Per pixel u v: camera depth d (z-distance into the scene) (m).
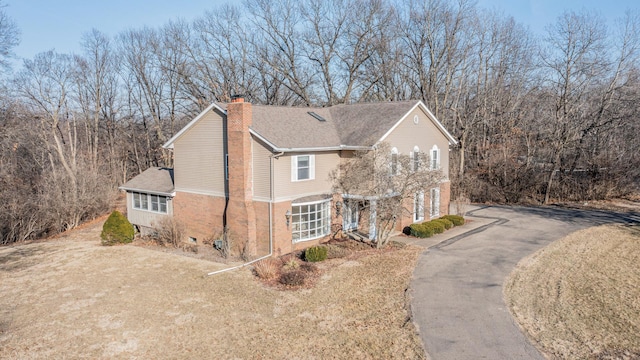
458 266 19.45
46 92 40.84
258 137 21.05
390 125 23.56
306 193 22.72
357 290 16.69
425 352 11.95
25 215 30.75
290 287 17.16
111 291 17.23
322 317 14.38
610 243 23.62
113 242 25.73
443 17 41.62
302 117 25.64
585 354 11.83
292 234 22.47
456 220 28.23
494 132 45.22
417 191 22.44
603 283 17.34
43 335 13.47
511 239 24.52
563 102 38.06
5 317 14.90
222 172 23.08
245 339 12.99
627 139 39.81
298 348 12.41
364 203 24.98
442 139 29.34
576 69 38.06
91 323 14.27
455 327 13.42
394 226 25.02
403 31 43.84
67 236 31.06
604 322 13.78
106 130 51.72
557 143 38.78
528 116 45.88
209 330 13.61
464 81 45.91
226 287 17.34
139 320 14.42
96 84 47.66
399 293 16.23
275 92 47.91
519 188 39.50
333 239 24.52
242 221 21.70
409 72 45.31
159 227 26.23
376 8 43.34
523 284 17.20
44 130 40.38
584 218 30.80
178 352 12.34
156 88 50.50
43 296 16.92
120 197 46.28
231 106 21.50
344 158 24.30
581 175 39.47
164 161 51.38
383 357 11.80
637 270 19.00
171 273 19.38
